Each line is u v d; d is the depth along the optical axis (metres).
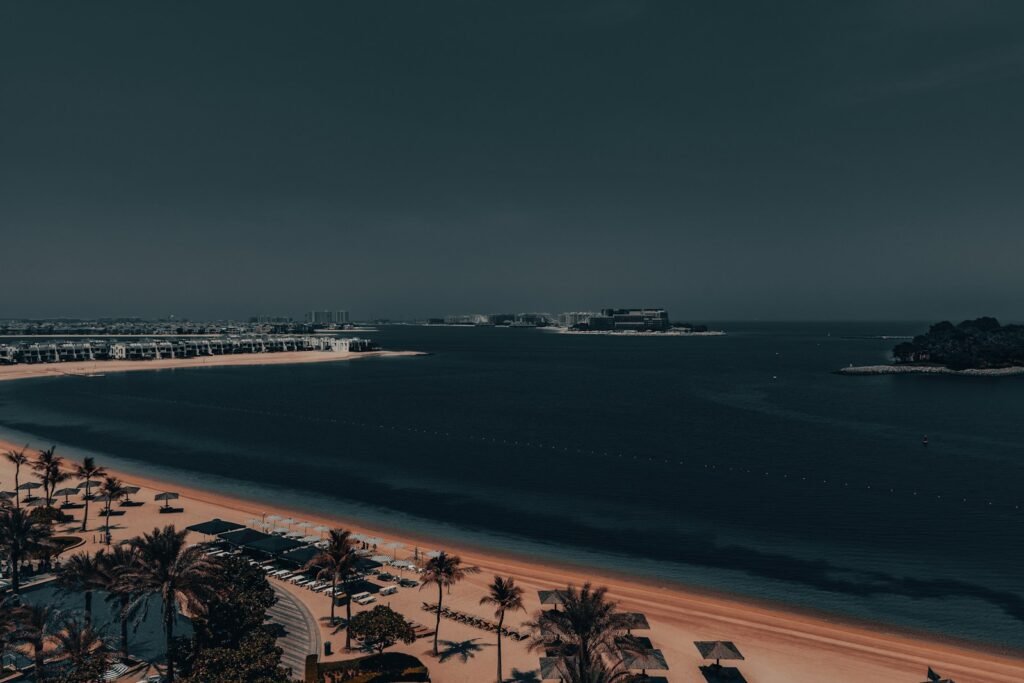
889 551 77.94
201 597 43.66
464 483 112.19
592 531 85.81
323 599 60.53
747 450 139.25
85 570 48.44
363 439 154.50
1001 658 52.19
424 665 49.09
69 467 117.38
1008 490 105.00
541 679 46.62
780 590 66.31
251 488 107.69
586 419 184.62
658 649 52.56
